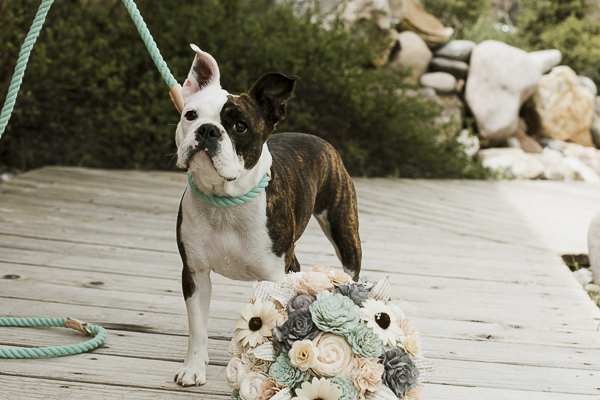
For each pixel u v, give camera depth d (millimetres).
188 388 2205
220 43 7152
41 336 2629
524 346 2748
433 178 8125
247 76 7266
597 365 2584
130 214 4762
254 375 1832
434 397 2236
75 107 6930
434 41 10164
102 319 2803
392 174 8148
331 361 1761
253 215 2129
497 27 14289
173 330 2717
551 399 2270
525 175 8844
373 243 4426
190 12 7160
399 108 7734
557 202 6297
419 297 3348
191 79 2141
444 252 4289
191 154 1875
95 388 2178
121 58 6969
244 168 2006
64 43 6582
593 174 9383
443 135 8656
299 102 7535
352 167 7996
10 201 4883
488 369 2494
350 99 7344
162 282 3330
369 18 8555
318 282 1907
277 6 7797
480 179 8172
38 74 6383
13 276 3291
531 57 10031
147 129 6723
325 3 8430
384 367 1812
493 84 9766
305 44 7156
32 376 2244
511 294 3475
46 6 2080
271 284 1971
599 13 13117
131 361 2404
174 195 5488
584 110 10578
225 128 1951
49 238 4016
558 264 4129
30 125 6887
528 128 10609
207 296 2289
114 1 7312
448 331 2879
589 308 3287
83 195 5250
